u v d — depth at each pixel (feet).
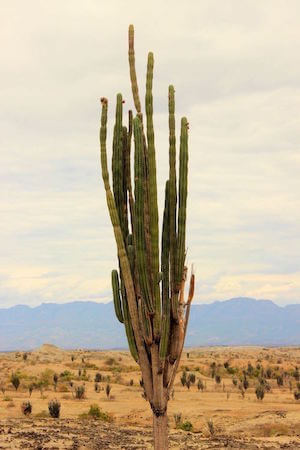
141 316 32.01
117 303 33.50
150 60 33.04
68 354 322.96
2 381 159.02
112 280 33.65
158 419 32.19
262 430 79.36
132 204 33.50
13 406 110.42
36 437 57.57
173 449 57.00
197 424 92.22
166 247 32.32
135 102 34.19
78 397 129.49
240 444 60.18
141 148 31.83
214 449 56.65
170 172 32.42
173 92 33.17
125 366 253.24
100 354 344.49
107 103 33.09
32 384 148.77
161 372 31.89
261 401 129.18
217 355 363.76
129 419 98.43
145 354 32.35
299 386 164.14
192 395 141.38
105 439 60.29
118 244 32.32
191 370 225.15
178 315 32.12
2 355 307.78
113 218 32.53
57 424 71.51
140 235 31.12
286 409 105.60
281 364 279.90
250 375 216.95
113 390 151.33
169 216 32.17
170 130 32.78
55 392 144.46
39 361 263.90
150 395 32.35
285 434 77.15
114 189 33.55
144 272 31.07
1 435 57.62
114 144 33.78
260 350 465.06
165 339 31.55
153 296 31.45
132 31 34.73
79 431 65.00
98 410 96.12
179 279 31.81
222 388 164.76
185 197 31.99
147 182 32.17
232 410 104.53
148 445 57.88
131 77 34.45
